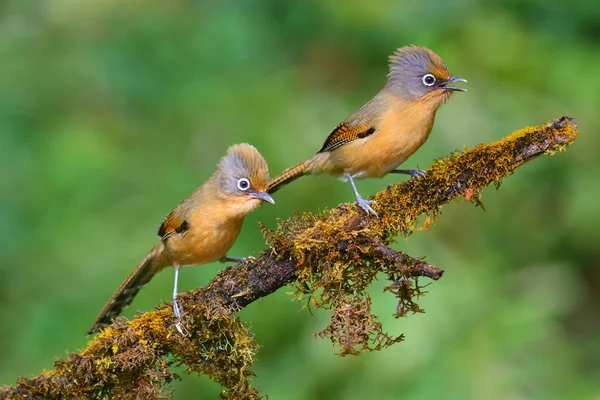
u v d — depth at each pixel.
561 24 17.53
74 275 13.93
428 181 8.95
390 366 13.04
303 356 13.42
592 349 15.93
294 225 8.72
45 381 7.92
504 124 16.09
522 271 16.28
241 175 9.91
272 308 13.57
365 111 10.70
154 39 16.86
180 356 8.44
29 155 15.48
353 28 17.44
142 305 13.08
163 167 15.14
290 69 17.11
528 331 13.55
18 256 14.36
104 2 17.83
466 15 17.39
